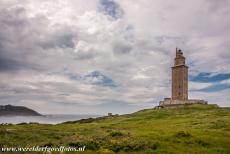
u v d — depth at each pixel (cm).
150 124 8581
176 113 12106
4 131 4106
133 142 3394
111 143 3344
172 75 15988
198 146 3622
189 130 5816
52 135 4347
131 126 8175
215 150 3378
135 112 15488
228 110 11688
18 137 3794
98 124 10062
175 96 15738
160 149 3206
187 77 15750
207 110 12231
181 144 3694
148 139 3850
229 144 3850
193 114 10950
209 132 5231
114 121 11556
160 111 13538
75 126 8638
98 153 2845
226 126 6594
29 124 8450
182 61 15712
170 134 4766
